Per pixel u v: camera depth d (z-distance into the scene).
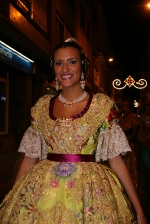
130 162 5.21
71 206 1.88
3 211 2.08
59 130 2.07
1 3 8.41
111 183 2.06
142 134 6.28
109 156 2.12
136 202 2.13
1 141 9.59
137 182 5.04
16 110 11.28
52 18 13.33
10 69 10.29
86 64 2.26
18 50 9.84
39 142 2.26
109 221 1.88
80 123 2.06
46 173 2.03
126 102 5.75
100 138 2.11
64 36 15.84
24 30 10.16
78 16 19.20
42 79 12.66
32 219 1.93
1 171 6.91
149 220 4.40
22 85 11.25
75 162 2.04
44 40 12.34
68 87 2.17
